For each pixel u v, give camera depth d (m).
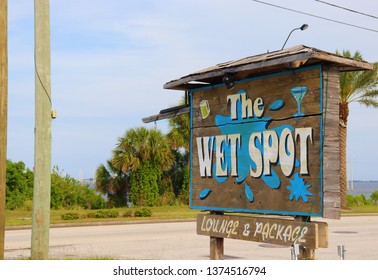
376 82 36.22
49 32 11.55
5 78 9.95
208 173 9.39
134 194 37.72
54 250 15.91
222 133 9.16
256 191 8.47
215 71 8.77
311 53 7.24
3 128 9.92
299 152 7.80
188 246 17.00
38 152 11.31
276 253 15.40
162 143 38.41
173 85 9.71
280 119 8.12
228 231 8.91
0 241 9.89
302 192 7.70
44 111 11.38
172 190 40.06
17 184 35.88
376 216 33.97
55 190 36.81
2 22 9.95
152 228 23.98
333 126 7.56
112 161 38.03
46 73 11.45
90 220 27.55
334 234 21.34
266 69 8.12
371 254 15.53
